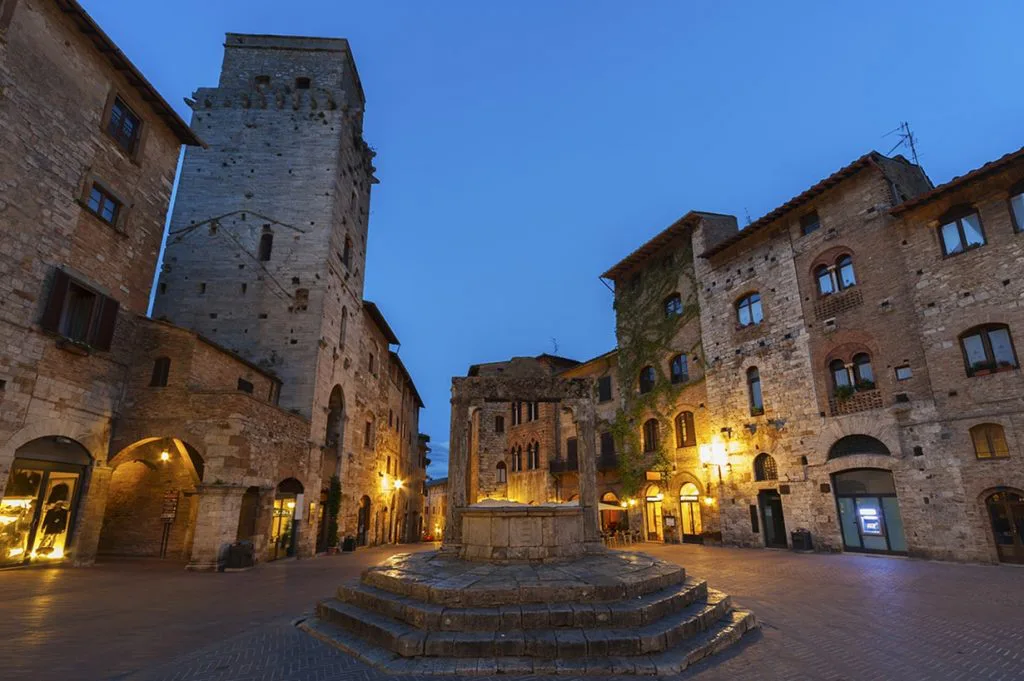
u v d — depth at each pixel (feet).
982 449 58.34
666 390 99.66
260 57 100.89
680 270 102.22
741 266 89.30
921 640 26.40
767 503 80.07
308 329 83.76
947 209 64.18
